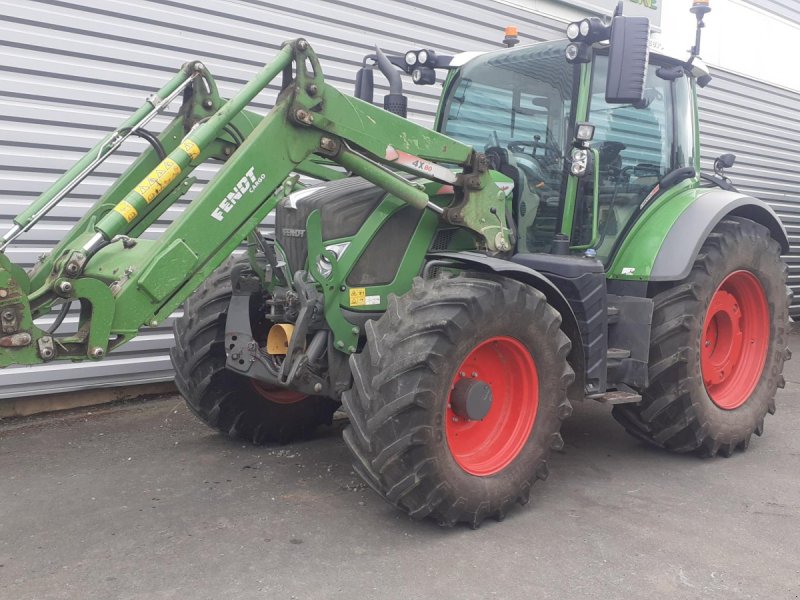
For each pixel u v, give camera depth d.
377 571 2.69
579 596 2.54
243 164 2.86
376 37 5.76
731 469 3.88
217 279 3.96
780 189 9.49
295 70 3.03
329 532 3.02
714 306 4.06
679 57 4.26
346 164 3.12
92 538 2.95
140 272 2.66
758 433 4.30
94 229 2.78
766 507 3.35
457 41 6.25
